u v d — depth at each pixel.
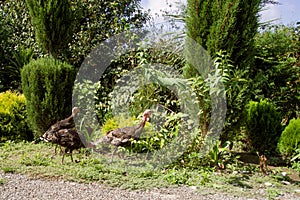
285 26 8.34
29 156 4.55
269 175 4.18
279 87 7.21
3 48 8.60
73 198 3.01
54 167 3.94
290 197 3.38
